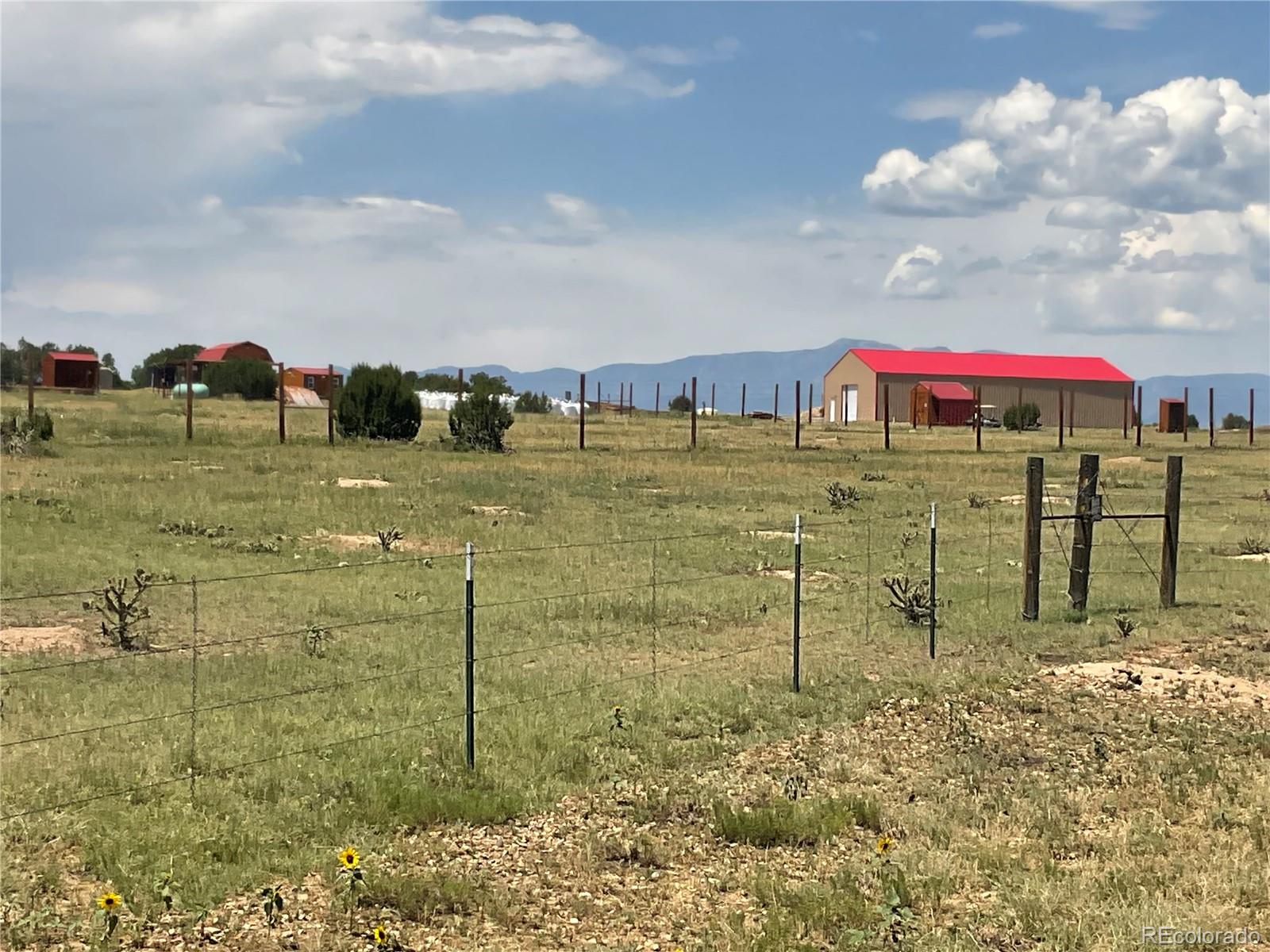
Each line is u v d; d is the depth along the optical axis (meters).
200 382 97.00
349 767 10.10
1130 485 43.06
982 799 9.93
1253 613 18.38
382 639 15.61
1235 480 45.47
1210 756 11.14
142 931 7.00
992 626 17.22
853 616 18.11
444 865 8.27
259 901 7.53
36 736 10.73
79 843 8.30
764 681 13.81
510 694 12.92
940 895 7.87
